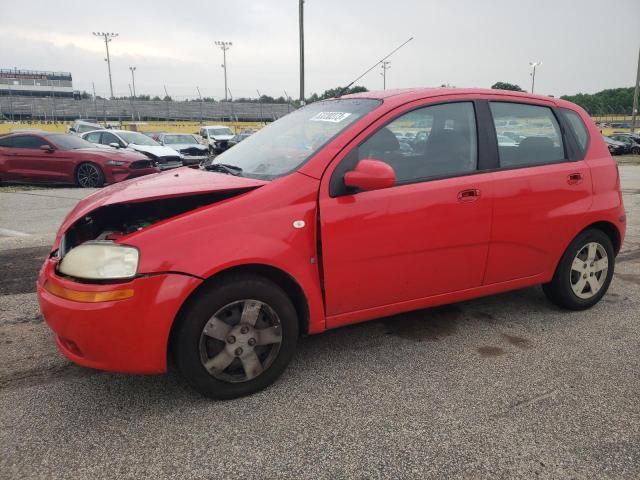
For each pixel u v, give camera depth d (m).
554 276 3.97
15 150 12.52
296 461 2.33
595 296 4.13
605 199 3.99
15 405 2.78
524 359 3.30
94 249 2.60
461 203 3.31
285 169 3.04
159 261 2.54
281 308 2.85
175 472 2.27
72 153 12.31
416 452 2.39
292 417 2.67
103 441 2.48
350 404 2.79
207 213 2.69
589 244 4.01
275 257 2.77
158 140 21.69
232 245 2.67
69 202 9.87
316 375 3.10
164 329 2.57
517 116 3.71
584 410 2.73
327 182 2.94
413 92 3.44
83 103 58.97
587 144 4.03
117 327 2.52
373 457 2.36
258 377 2.87
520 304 4.29
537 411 2.72
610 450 2.41
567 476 2.24
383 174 2.78
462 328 3.79
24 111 55.53
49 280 2.69
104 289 2.51
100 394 2.90
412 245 3.18
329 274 2.96
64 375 3.11
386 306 3.23
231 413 2.71
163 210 3.12
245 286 2.72
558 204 3.75
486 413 2.70
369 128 3.12
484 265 3.52
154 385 2.99
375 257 3.08
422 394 2.88
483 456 2.37
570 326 3.83
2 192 11.52
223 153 3.95
